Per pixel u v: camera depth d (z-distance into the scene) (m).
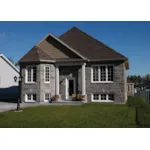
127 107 22.11
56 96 27.50
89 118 15.69
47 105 24.70
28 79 28.30
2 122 14.43
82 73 27.33
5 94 40.97
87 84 27.50
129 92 62.00
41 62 27.61
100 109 20.61
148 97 29.66
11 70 42.19
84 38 29.95
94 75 27.50
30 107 22.77
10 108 22.30
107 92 26.69
